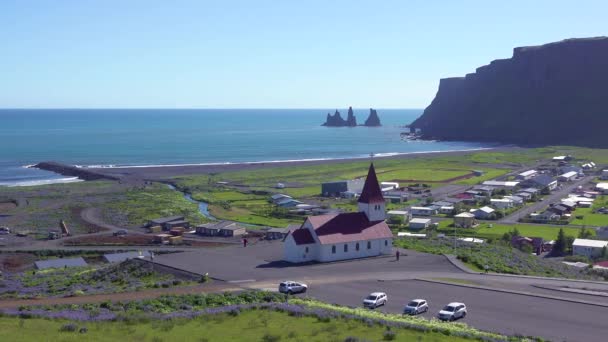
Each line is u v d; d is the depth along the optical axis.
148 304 58.25
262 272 81.69
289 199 199.88
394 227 159.88
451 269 84.44
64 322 48.00
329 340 42.59
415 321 51.50
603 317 58.22
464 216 163.12
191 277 78.56
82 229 156.38
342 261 90.56
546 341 48.09
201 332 45.56
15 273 100.94
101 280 82.56
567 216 175.38
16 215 173.50
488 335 47.25
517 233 142.62
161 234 146.12
